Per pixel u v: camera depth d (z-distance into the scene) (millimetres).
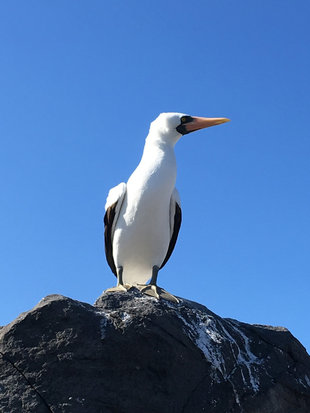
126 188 2590
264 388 2365
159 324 2332
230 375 2359
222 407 2322
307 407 2402
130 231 2559
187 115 2666
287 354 2445
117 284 2586
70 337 2273
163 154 2602
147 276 2645
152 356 2305
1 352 2270
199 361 2346
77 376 2262
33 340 2273
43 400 2244
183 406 2309
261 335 2455
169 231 2619
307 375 2434
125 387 2277
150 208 2545
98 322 2305
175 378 2314
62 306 2295
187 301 2461
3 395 2242
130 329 2305
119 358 2287
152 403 2283
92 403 2252
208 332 2385
